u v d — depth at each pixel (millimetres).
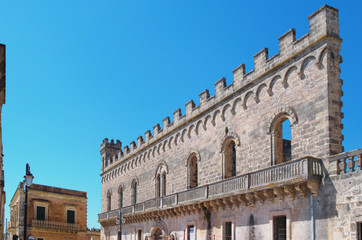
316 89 26672
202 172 38531
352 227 22375
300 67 28031
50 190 72688
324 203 24375
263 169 28406
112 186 61656
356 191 22469
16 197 73250
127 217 50781
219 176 35750
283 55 29703
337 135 25500
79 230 73938
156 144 48688
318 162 25141
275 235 28109
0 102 20688
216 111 37344
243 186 30250
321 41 26531
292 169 25969
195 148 40250
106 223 59406
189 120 41562
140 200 51312
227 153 35781
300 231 25828
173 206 39719
